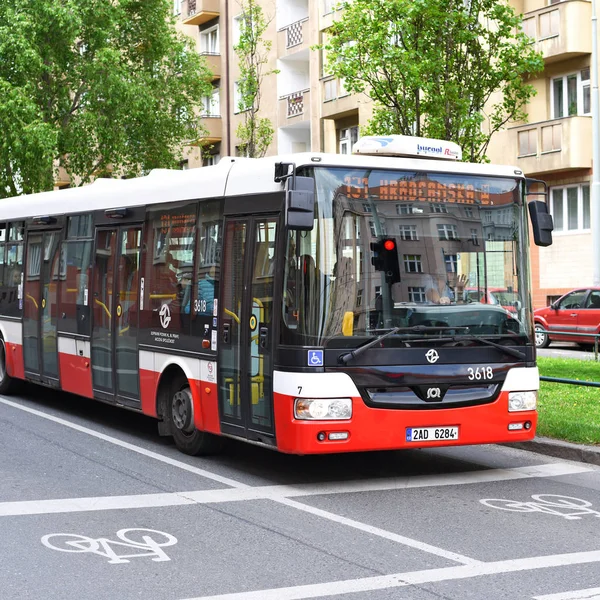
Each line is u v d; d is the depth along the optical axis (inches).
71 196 555.2
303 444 353.1
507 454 440.5
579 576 253.3
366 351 359.3
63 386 556.4
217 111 1827.0
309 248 357.7
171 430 444.8
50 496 349.1
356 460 426.6
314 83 1549.0
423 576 253.0
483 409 377.4
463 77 762.8
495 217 388.2
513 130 1254.9
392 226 369.4
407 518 319.3
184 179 441.1
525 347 387.5
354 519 317.4
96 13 1299.2
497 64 762.2
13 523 310.5
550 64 1229.7
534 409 390.0
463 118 743.7
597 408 514.9
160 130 1432.1
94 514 323.3
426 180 377.7
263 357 373.4
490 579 250.5
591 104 1175.0
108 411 577.9
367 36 749.9
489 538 293.1
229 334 396.5
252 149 1337.4
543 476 391.2
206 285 414.0
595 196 1134.4
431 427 368.8
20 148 1205.1
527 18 1227.9
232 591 240.5
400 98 766.5
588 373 733.3
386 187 370.6
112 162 1387.8
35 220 600.1
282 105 1642.5
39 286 589.9
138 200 478.6
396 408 362.0
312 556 272.5
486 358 379.2
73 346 541.0
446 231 378.3
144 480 378.6
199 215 424.5
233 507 334.6
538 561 267.4
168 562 266.7
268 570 258.8
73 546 283.3
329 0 1502.2
